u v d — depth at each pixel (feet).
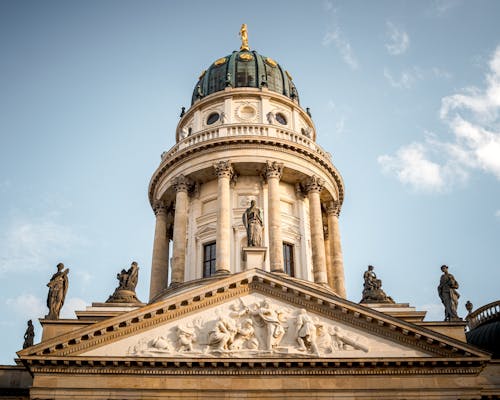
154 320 144.66
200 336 143.02
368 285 195.72
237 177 227.40
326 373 140.05
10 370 156.35
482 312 222.07
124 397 135.95
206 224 221.87
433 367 141.49
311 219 221.25
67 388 136.05
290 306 148.46
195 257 217.97
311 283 198.59
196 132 236.22
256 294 149.89
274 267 202.69
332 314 147.54
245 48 277.03
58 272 164.14
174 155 229.04
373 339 144.56
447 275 168.45
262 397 137.18
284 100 249.55
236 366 138.82
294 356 140.56
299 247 221.46
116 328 141.90
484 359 140.97
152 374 138.62
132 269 196.95
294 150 226.99
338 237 235.40
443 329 157.69
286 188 231.30
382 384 139.74
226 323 143.74
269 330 142.82
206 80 260.21
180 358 138.41
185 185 225.56
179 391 136.77
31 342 172.86
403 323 143.54
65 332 154.81
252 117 242.78
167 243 234.38
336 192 240.73
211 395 136.87
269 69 260.42
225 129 229.86
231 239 214.69
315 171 230.27
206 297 147.23
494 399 150.00
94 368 138.21
